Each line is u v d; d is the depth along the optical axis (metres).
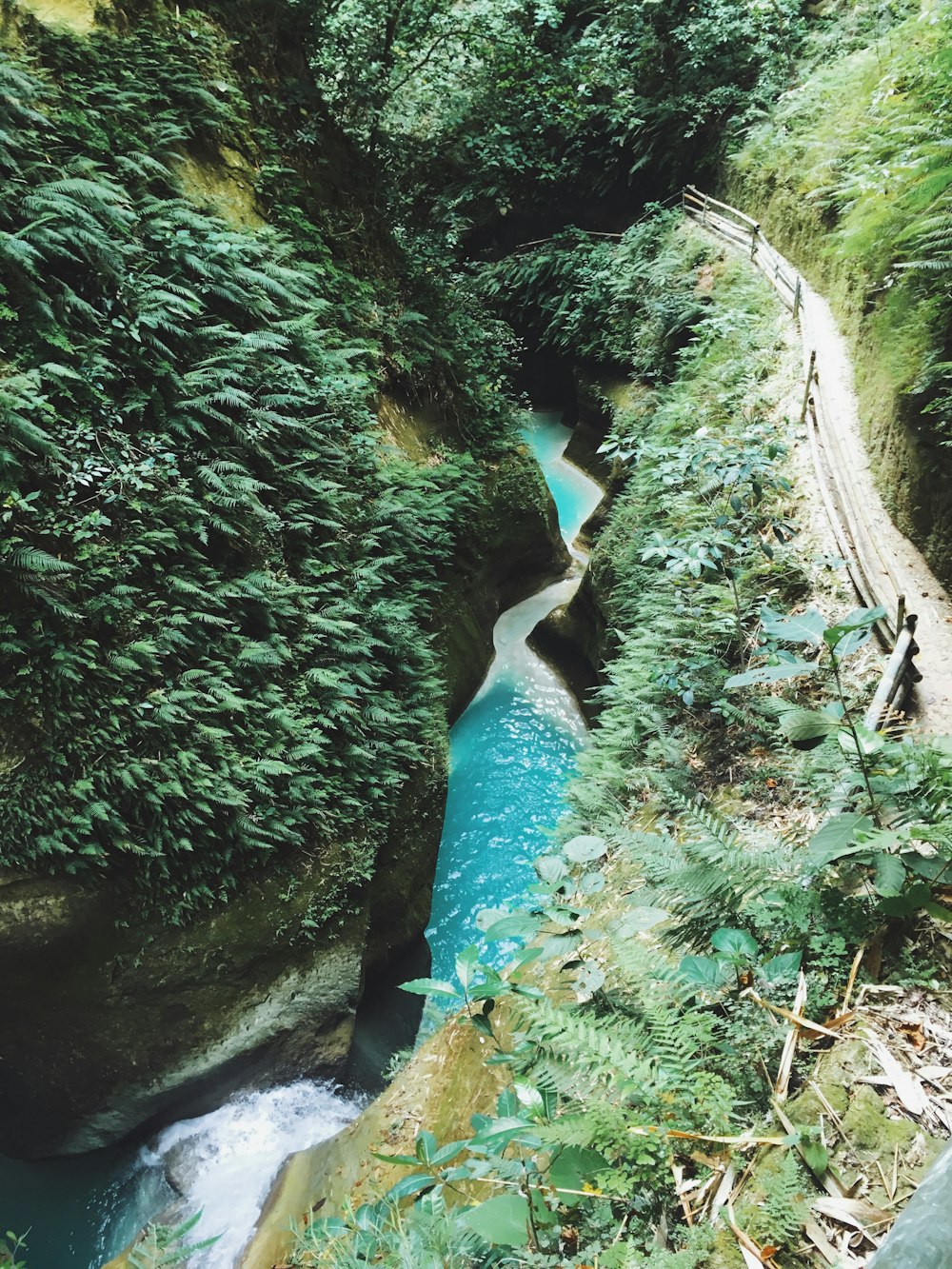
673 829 6.03
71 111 7.84
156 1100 6.56
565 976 5.33
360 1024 7.66
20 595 6.10
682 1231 2.95
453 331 13.41
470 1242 3.18
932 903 3.65
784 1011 3.55
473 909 8.84
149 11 9.42
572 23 21.55
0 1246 6.14
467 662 11.41
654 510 10.25
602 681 10.74
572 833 7.01
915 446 7.21
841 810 4.64
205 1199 6.05
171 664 6.82
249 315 8.74
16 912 5.84
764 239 14.00
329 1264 4.12
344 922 7.39
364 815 7.81
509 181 21.44
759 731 6.35
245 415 8.12
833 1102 3.20
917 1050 3.34
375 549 9.55
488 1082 5.24
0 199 6.70
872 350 8.91
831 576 7.34
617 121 18.89
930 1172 2.15
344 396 9.54
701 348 13.00
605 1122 3.13
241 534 7.57
